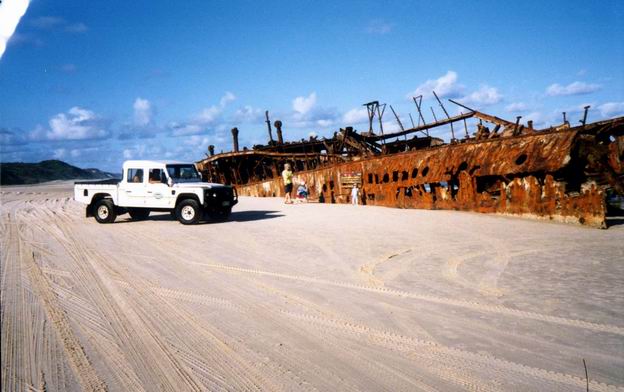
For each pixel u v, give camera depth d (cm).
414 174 1733
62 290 582
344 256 788
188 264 739
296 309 495
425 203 1656
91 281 628
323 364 355
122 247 913
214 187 1352
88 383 327
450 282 601
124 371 346
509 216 1353
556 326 426
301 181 2495
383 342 398
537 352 369
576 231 1054
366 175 1989
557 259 732
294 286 592
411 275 644
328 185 2238
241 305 511
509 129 1884
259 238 1005
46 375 339
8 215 1683
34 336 419
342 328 435
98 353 381
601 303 489
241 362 360
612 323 429
